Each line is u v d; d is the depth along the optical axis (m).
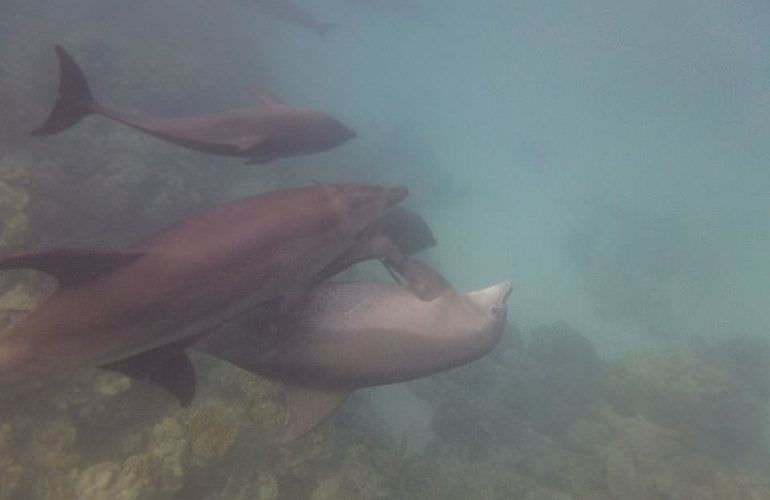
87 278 2.56
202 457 6.23
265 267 3.05
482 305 4.54
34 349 2.51
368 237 3.93
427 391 11.84
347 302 3.93
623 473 10.73
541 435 12.16
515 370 14.01
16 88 13.31
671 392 13.58
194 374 3.30
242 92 21.20
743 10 50.03
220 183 14.15
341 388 3.87
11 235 7.03
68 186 10.13
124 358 2.80
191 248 2.80
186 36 26.47
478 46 94.00
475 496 9.34
